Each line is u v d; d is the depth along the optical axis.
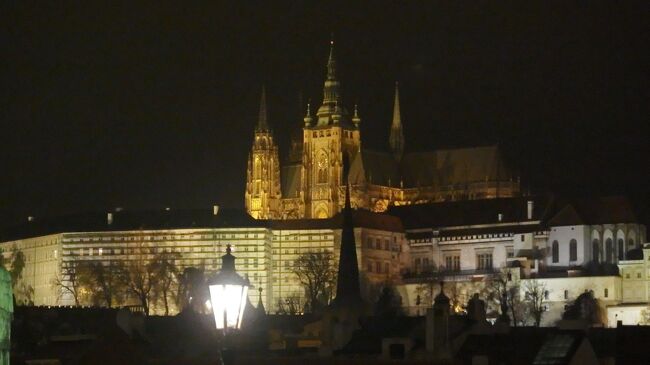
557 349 195.00
